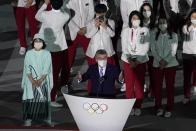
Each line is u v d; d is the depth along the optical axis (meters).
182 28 27.77
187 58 27.59
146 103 28.03
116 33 29.11
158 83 25.95
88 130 20.64
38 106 23.39
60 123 24.47
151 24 26.20
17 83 30.77
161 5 30.31
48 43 27.25
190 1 30.55
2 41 39.19
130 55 25.66
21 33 35.03
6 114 25.75
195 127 24.58
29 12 34.03
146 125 24.72
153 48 25.73
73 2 28.66
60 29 27.34
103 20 27.00
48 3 27.50
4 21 44.50
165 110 26.23
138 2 28.16
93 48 27.00
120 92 29.42
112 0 28.95
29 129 23.11
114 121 20.41
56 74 27.34
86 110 20.39
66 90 29.06
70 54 28.95
